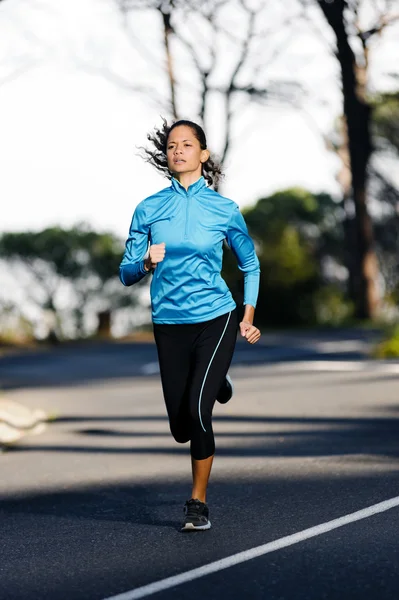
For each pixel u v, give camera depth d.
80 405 19.61
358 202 51.41
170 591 7.11
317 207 66.44
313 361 28.84
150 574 7.55
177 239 8.70
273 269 54.06
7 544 8.66
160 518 9.46
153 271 8.89
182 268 8.70
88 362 31.28
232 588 7.14
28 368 29.59
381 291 63.91
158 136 9.26
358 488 10.45
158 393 21.48
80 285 42.25
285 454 12.81
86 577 7.55
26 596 7.13
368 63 40.84
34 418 17.03
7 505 10.34
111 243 42.75
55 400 20.67
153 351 35.12
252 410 17.52
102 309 42.84
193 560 7.89
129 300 43.44
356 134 45.75
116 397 20.97
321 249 65.19
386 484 10.61
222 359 8.73
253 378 24.17
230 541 8.44
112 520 9.45
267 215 65.88
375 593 6.92
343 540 8.32
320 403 18.28
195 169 8.89
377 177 62.84
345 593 6.94
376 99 47.03
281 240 54.81
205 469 8.80
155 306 8.86
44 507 10.16
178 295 8.73
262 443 13.80
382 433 14.35
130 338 42.69
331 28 38.34
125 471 12.08
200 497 8.86
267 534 8.63
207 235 8.73
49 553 8.30
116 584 7.34
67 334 41.75
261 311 54.34
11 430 15.59
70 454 13.59
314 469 11.65
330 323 54.03
